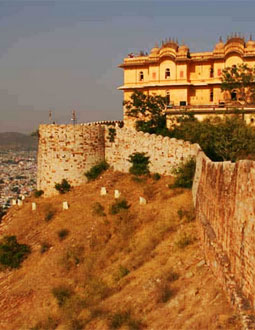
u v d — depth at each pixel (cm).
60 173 4753
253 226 1688
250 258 1720
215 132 4238
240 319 1669
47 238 3994
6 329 2947
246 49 5950
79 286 3145
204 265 2442
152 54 6347
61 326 2702
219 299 1972
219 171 2414
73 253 3578
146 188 4147
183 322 1959
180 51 6162
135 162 4553
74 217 4131
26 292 3353
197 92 6228
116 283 2841
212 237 2411
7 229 4416
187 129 4641
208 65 6197
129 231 3541
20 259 3850
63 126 4747
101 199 4253
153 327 2077
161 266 2731
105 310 2528
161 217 3512
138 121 5697
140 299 2420
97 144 4856
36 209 4559
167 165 4309
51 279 3397
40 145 4875
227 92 6016
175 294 2292
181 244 2878
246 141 4103
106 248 3478
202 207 2925
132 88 6519
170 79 6212
